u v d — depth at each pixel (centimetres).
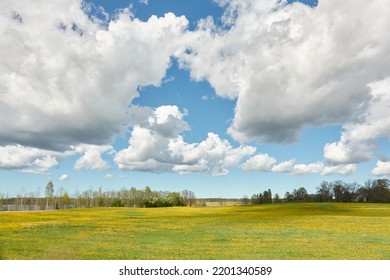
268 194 15225
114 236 3103
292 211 7825
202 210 9650
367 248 2481
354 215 6262
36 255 2159
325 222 4666
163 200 14275
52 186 15100
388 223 4466
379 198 13250
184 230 3672
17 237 2953
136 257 2144
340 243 2716
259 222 4800
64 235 3147
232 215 6862
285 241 2820
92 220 5247
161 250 2377
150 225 4328
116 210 9256
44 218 5644
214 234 3294
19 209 14488
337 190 14088
